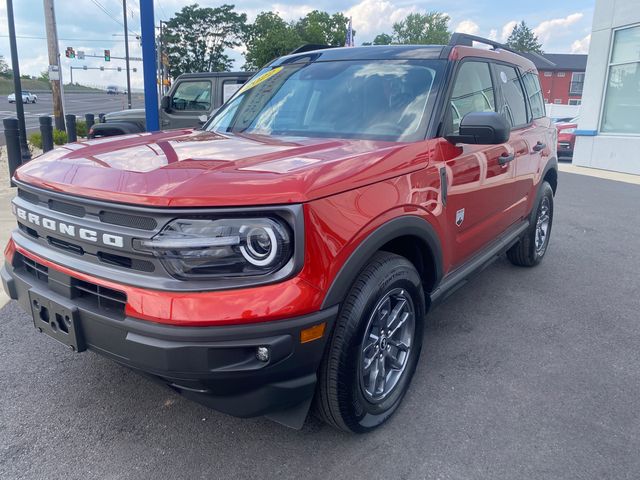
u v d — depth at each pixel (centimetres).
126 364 213
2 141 1695
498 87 402
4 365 321
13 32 1126
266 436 263
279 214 204
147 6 770
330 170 224
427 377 320
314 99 345
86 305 222
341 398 236
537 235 519
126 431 264
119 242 209
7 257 272
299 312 205
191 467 240
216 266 202
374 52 368
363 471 240
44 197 239
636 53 1322
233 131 346
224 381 205
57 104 1858
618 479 236
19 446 250
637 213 820
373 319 251
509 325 398
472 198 332
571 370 332
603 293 468
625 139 1348
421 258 296
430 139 294
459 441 261
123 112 1080
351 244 223
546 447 257
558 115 2636
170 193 198
